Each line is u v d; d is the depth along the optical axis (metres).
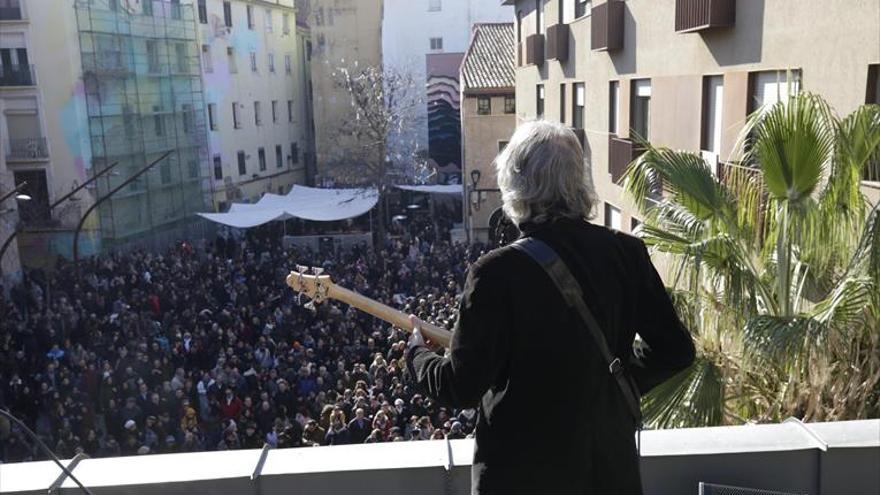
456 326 1.75
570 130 1.83
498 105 35.22
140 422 14.51
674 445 2.56
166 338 18.66
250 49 47.88
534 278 1.70
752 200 6.30
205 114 42.06
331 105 52.16
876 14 7.77
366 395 13.32
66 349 17.72
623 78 16.89
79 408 14.38
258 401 15.08
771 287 6.19
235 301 22.41
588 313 1.71
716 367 5.48
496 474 1.74
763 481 2.52
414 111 49.94
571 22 21.34
